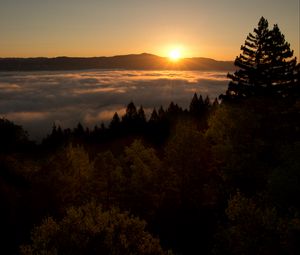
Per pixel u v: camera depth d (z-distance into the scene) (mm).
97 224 13281
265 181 19906
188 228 26781
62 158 34656
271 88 36688
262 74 37531
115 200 31750
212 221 25828
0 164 37531
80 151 34969
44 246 12047
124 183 31172
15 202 29250
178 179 29859
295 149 16094
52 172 31469
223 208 24688
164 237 26500
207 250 23219
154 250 13109
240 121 24188
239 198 13344
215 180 27062
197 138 29500
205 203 28906
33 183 31438
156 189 30219
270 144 22094
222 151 23625
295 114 26125
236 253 12594
